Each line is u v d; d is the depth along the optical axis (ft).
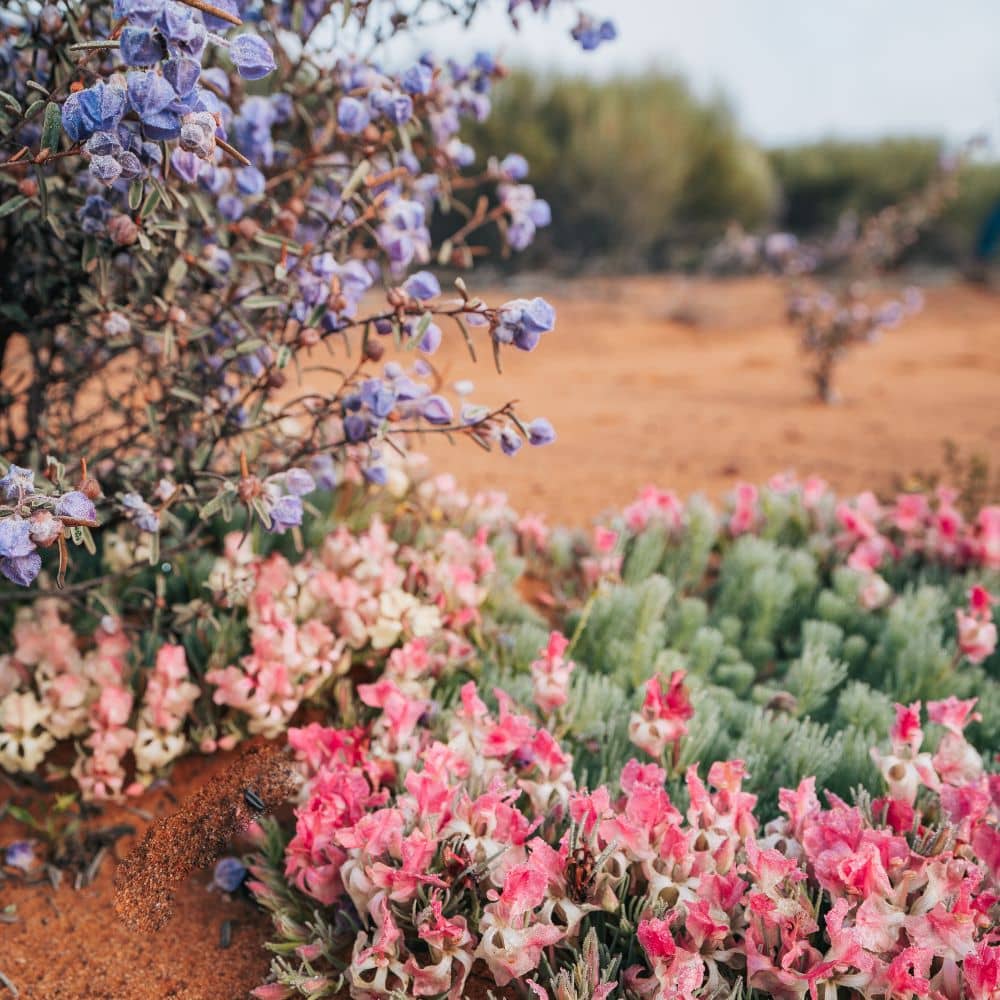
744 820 6.35
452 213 36.94
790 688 9.44
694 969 5.36
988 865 6.15
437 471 16.65
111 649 8.22
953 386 28.55
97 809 8.11
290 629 7.99
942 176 30.09
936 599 10.89
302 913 6.77
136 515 7.52
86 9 7.04
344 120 7.64
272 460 9.39
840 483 17.46
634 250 51.31
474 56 8.70
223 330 8.43
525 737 7.00
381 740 7.38
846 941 5.32
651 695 7.14
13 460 8.99
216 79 7.15
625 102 50.65
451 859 6.07
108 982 6.72
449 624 9.42
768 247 30.01
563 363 30.07
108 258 7.39
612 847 5.93
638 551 11.57
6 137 5.81
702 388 27.12
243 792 6.35
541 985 5.99
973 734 9.12
